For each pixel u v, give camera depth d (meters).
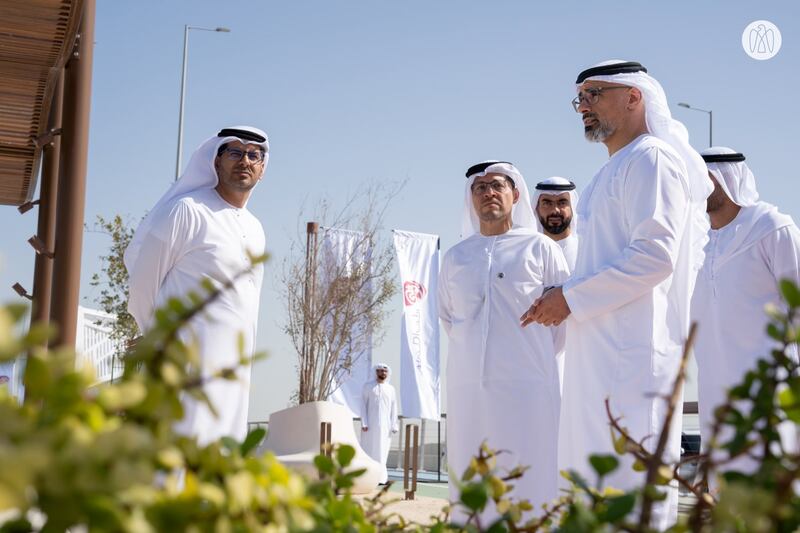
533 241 5.21
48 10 5.39
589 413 4.09
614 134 4.43
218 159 5.16
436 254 17.02
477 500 1.21
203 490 0.85
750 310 5.09
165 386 0.91
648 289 4.03
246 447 1.15
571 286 4.09
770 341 5.01
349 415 10.34
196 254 4.82
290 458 9.38
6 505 0.65
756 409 1.13
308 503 1.02
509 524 1.35
